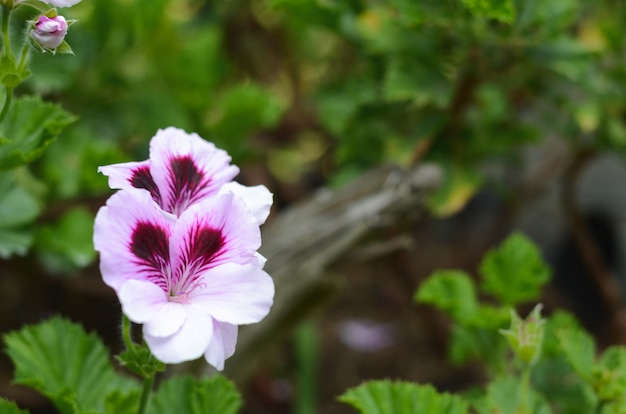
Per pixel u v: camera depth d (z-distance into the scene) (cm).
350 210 66
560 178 94
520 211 99
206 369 63
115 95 79
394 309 104
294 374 89
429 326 86
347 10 69
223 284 46
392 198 66
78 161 68
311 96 86
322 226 66
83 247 65
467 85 67
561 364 61
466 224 112
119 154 66
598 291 101
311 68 109
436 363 95
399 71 67
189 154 49
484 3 60
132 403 53
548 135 104
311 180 111
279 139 105
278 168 108
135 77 80
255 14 96
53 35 47
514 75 69
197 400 54
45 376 54
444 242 113
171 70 80
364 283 109
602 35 75
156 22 78
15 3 48
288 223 67
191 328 45
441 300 61
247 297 46
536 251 62
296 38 103
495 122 73
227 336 46
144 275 46
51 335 55
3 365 85
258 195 48
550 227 109
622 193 105
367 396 55
